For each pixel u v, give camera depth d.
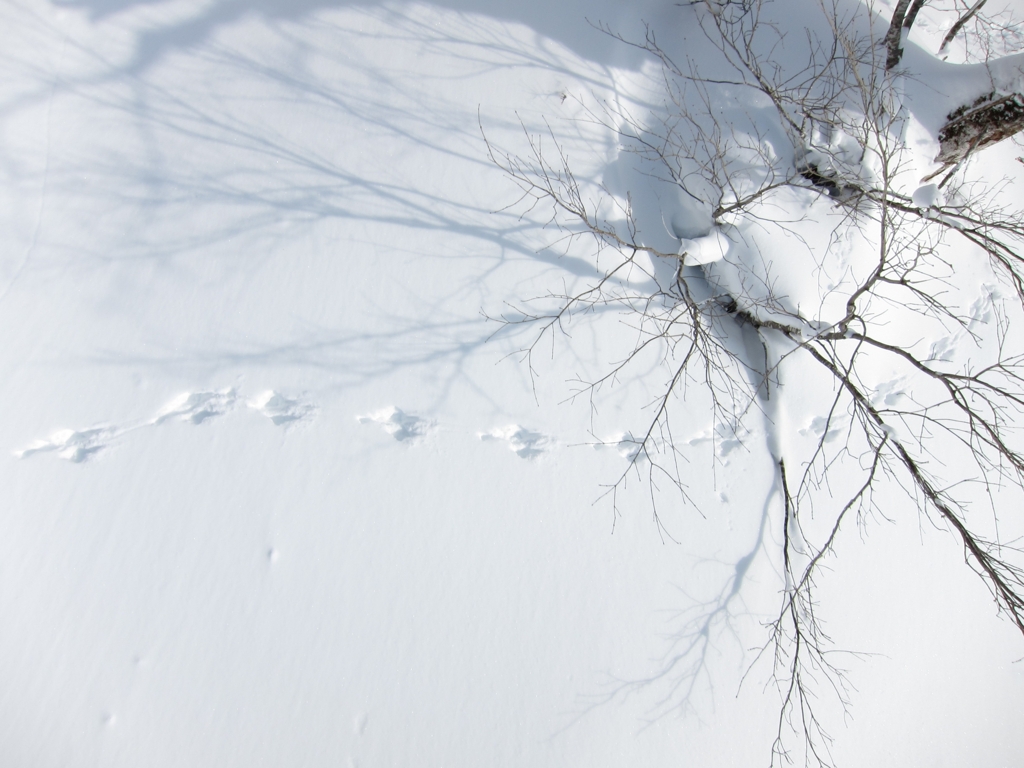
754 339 6.83
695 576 6.13
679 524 6.21
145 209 6.02
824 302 6.52
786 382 6.68
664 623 5.96
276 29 6.60
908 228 6.72
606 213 6.64
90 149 6.06
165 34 6.41
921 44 7.55
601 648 5.80
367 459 5.85
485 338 6.25
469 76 6.79
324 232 6.23
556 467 6.13
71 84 6.17
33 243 5.84
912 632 6.48
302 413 5.86
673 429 6.41
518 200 6.57
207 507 5.52
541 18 7.05
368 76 6.64
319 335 6.02
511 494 6.00
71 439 5.53
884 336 6.89
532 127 6.73
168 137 6.19
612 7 7.14
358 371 6.00
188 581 5.34
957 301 7.01
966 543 5.59
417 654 5.48
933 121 6.87
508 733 5.47
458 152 6.58
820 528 6.50
